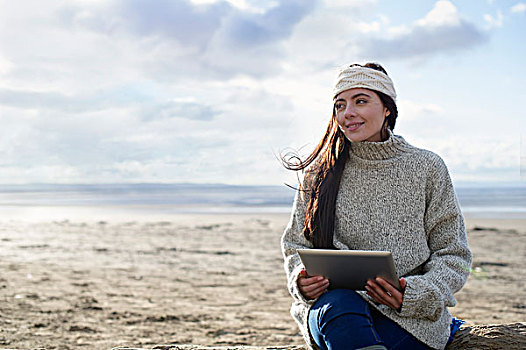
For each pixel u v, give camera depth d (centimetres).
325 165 268
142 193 5975
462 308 774
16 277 961
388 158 258
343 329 215
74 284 905
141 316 687
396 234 254
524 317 718
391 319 237
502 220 2305
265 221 2200
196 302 784
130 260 1195
